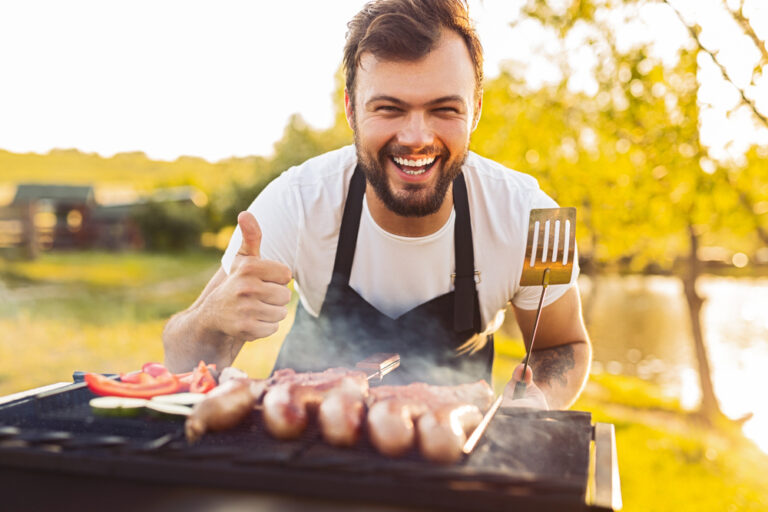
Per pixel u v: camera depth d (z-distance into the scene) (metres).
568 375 1.86
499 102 5.87
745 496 4.19
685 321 16.12
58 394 1.28
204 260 28.09
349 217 1.86
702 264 6.18
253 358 8.19
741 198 5.24
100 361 8.90
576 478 0.95
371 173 1.64
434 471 0.94
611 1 4.88
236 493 0.98
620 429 5.66
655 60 4.91
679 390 8.86
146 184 43.44
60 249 29.03
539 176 5.85
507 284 1.91
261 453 1.01
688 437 5.41
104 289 17.61
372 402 1.19
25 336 10.45
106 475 1.02
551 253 1.58
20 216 23.44
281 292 1.54
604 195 5.77
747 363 11.10
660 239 6.38
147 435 1.19
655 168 5.36
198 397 1.28
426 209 1.65
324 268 1.92
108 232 30.28
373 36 1.53
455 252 1.86
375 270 1.88
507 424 1.22
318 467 0.96
